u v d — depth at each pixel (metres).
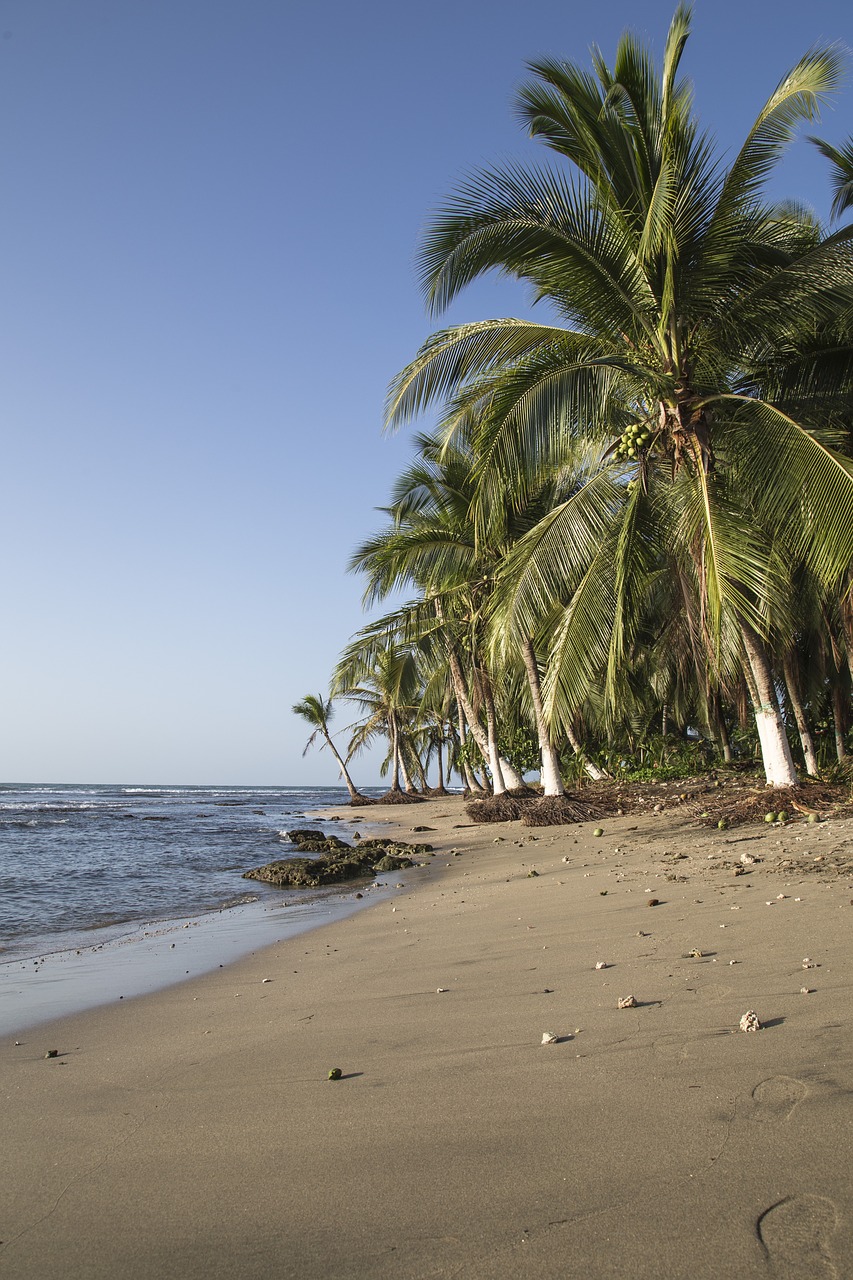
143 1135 3.41
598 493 13.20
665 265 11.80
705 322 12.50
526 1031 4.25
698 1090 3.17
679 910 7.05
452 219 11.48
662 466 12.93
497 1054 3.94
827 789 13.09
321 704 60.88
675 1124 2.90
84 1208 2.77
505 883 11.10
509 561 14.01
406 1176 2.76
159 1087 4.08
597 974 5.26
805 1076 3.16
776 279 11.75
